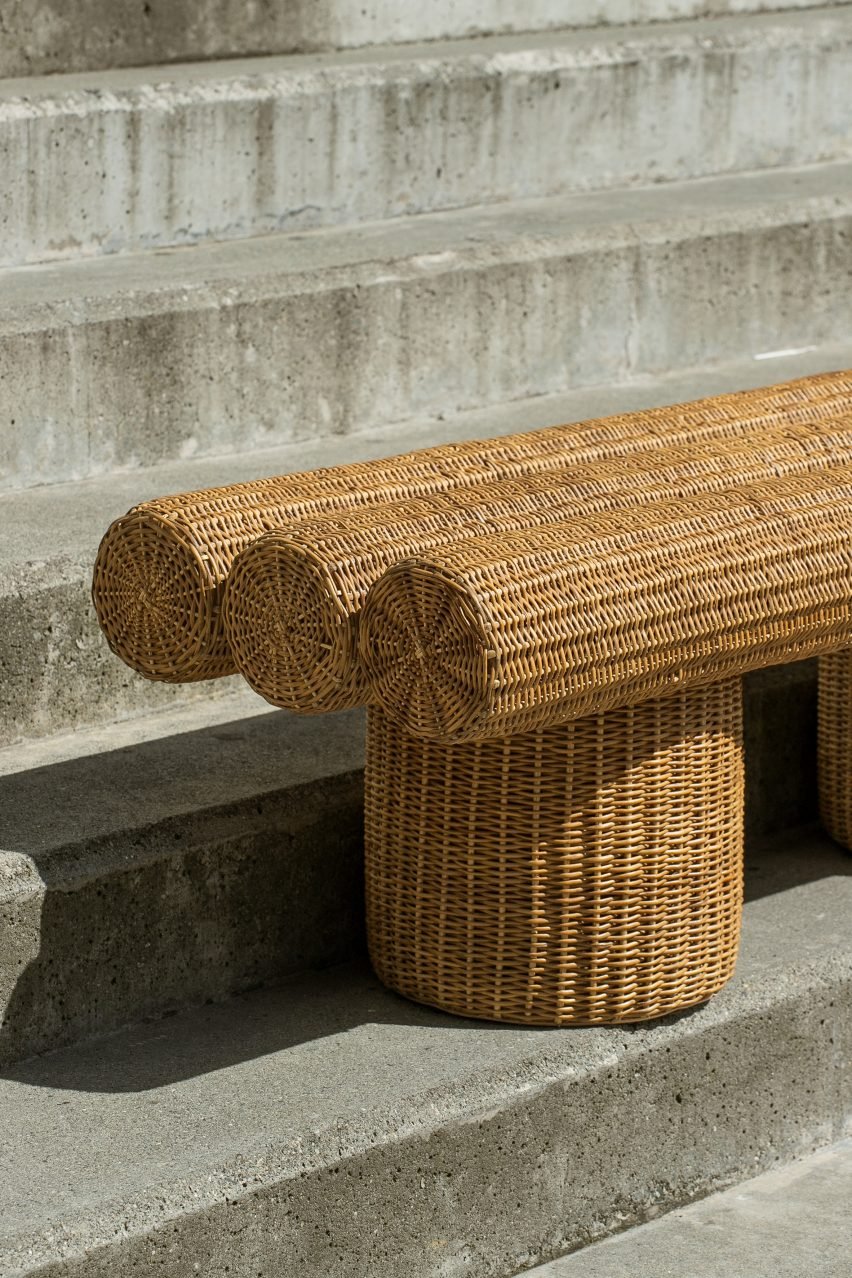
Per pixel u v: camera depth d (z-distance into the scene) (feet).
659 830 11.62
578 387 18.70
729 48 21.84
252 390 16.52
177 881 11.94
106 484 15.61
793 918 13.55
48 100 17.44
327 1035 11.78
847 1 24.97
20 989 11.40
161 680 11.51
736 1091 12.52
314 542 10.60
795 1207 12.35
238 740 13.35
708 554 11.00
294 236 18.90
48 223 17.57
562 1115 11.62
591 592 10.39
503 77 20.15
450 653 10.09
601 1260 11.72
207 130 18.35
